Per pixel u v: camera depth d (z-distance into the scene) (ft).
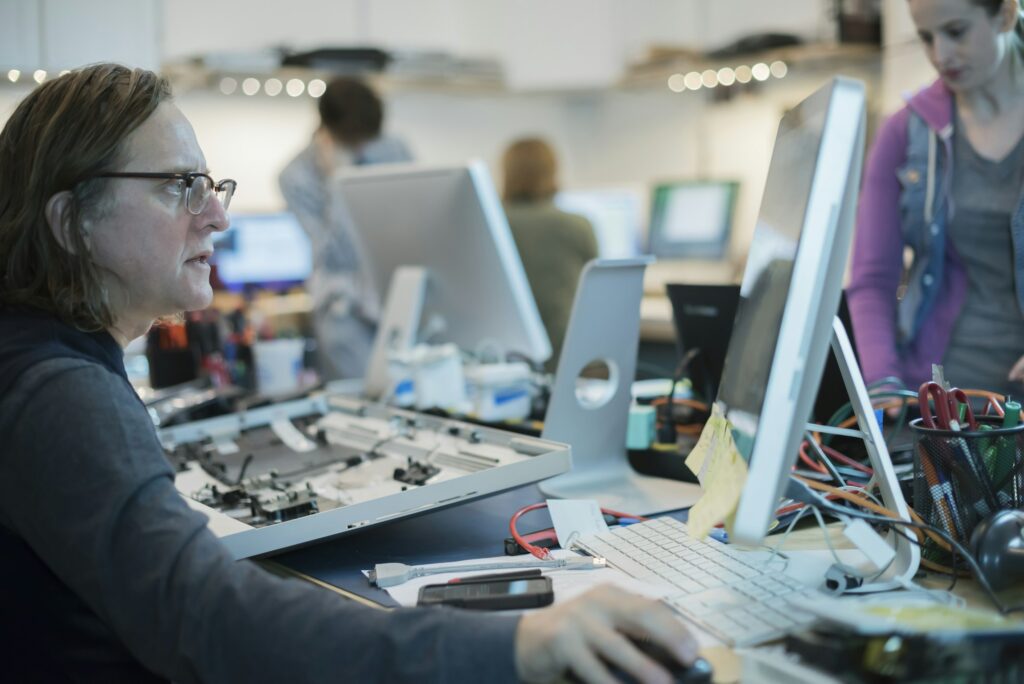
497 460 3.92
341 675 2.21
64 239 2.97
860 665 2.23
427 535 3.78
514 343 6.05
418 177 6.03
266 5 12.57
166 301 3.22
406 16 13.73
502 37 13.24
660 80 12.42
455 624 2.26
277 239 11.84
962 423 3.19
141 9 10.12
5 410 2.58
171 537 2.39
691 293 5.02
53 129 2.95
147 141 3.04
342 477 4.04
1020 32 4.75
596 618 2.22
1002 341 5.08
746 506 2.25
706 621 2.60
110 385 2.64
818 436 4.25
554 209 8.43
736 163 12.82
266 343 7.17
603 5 12.64
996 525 2.71
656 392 5.82
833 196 2.25
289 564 3.47
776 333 2.35
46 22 9.53
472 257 5.91
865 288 5.58
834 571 2.77
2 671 2.89
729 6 12.34
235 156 12.54
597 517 3.72
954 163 5.17
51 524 2.45
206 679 2.29
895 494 2.98
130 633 2.37
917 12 4.91
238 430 5.23
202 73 10.69
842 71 11.02
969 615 2.40
